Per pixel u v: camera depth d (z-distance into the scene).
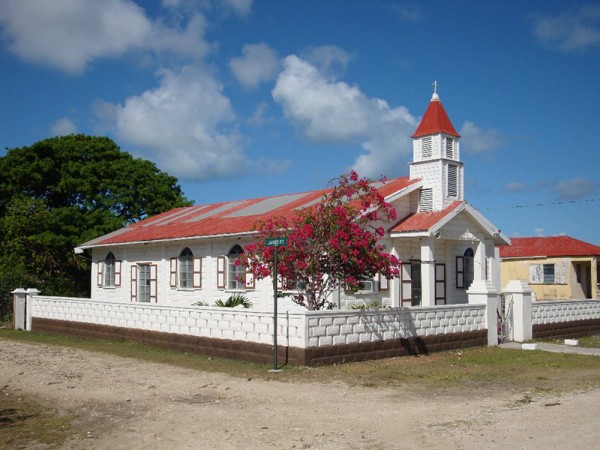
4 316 26.30
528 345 16.88
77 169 36.81
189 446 7.71
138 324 18.12
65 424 8.89
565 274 35.84
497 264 24.30
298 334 13.45
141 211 39.19
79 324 20.64
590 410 9.18
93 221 35.16
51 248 33.78
